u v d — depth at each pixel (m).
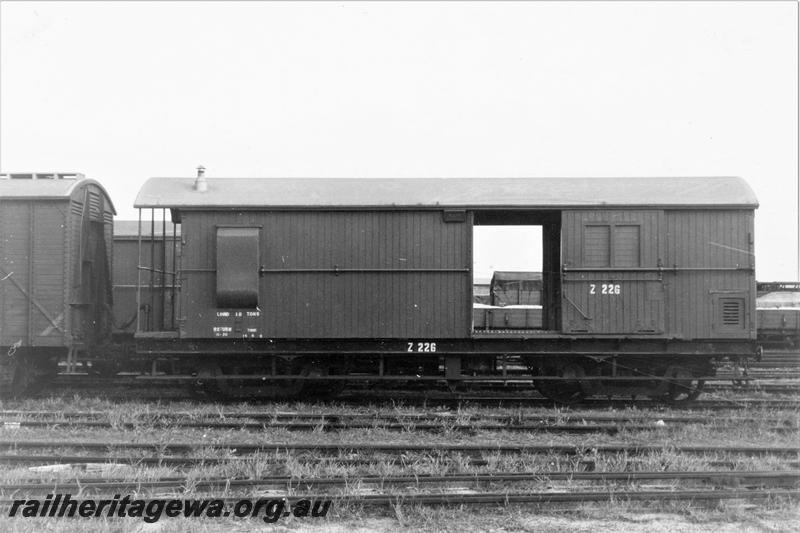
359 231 13.22
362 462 8.59
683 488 7.82
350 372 13.88
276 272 13.18
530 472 8.23
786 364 20.05
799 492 7.33
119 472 8.07
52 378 15.03
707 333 12.98
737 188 13.25
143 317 15.98
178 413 11.73
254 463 8.36
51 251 13.52
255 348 13.27
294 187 13.58
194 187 13.60
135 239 17.12
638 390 13.56
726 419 11.38
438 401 13.77
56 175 14.56
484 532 6.46
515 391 15.41
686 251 13.08
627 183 13.52
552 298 15.62
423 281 13.16
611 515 6.89
